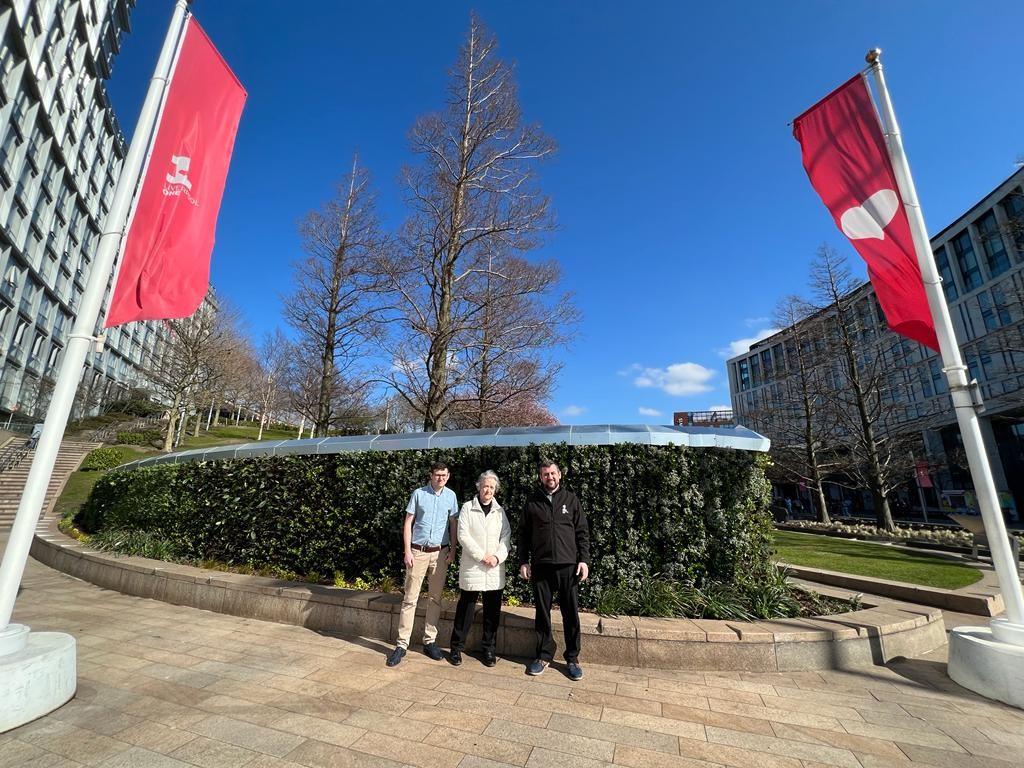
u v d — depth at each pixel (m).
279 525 7.10
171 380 34.69
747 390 57.78
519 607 5.23
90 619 5.82
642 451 5.72
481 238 13.04
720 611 4.94
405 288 13.35
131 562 7.63
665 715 3.45
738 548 5.66
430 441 6.41
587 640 4.47
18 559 3.46
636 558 5.49
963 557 11.88
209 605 6.26
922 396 34.56
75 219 43.91
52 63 33.75
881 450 21.50
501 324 12.84
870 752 3.01
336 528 6.66
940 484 36.88
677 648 4.35
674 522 5.56
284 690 3.79
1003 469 33.34
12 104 29.31
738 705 3.63
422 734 3.13
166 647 4.79
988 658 3.88
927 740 3.17
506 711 3.48
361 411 18.42
